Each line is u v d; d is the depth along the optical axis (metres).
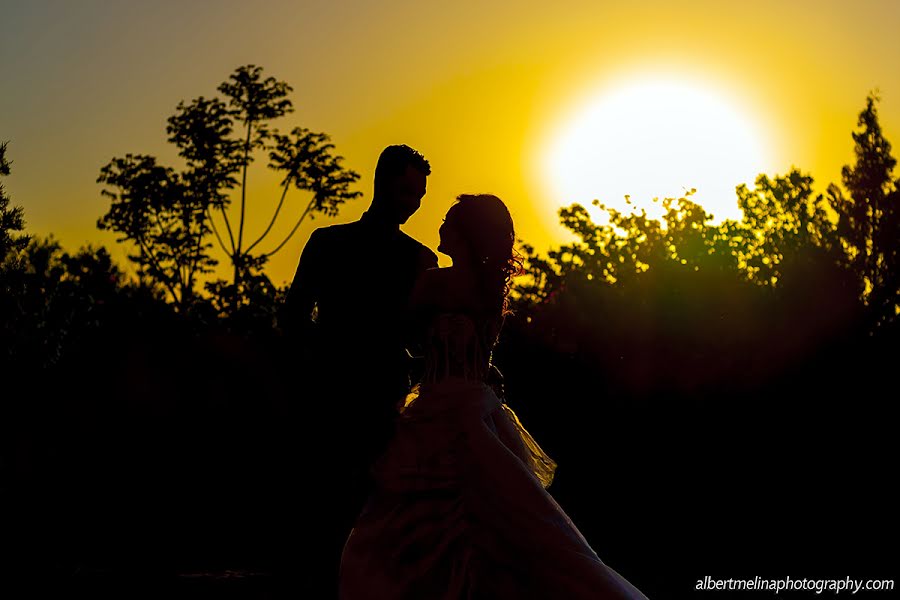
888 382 39.25
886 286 40.59
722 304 39.44
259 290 40.69
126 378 35.25
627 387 39.66
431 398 7.55
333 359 7.96
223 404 37.78
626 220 41.66
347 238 8.03
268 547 28.62
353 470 7.82
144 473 35.31
